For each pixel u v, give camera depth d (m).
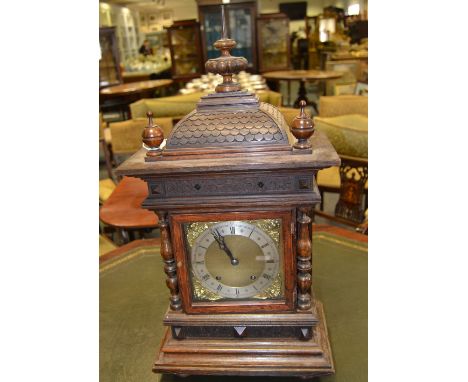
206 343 0.82
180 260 0.77
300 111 0.69
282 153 0.68
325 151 0.70
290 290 0.77
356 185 1.81
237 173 0.68
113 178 2.57
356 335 0.92
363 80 4.05
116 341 0.95
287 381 0.82
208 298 0.81
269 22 5.60
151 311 1.05
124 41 7.52
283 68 5.79
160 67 6.80
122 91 4.78
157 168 0.67
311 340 0.81
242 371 0.79
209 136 0.70
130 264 1.29
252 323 0.79
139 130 2.44
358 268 1.18
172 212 0.74
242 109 0.73
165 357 0.82
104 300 1.11
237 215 0.73
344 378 0.81
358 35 5.34
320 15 6.96
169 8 8.30
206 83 4.29
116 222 1.54
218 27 5.64
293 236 0.73
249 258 0.77
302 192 0.70
